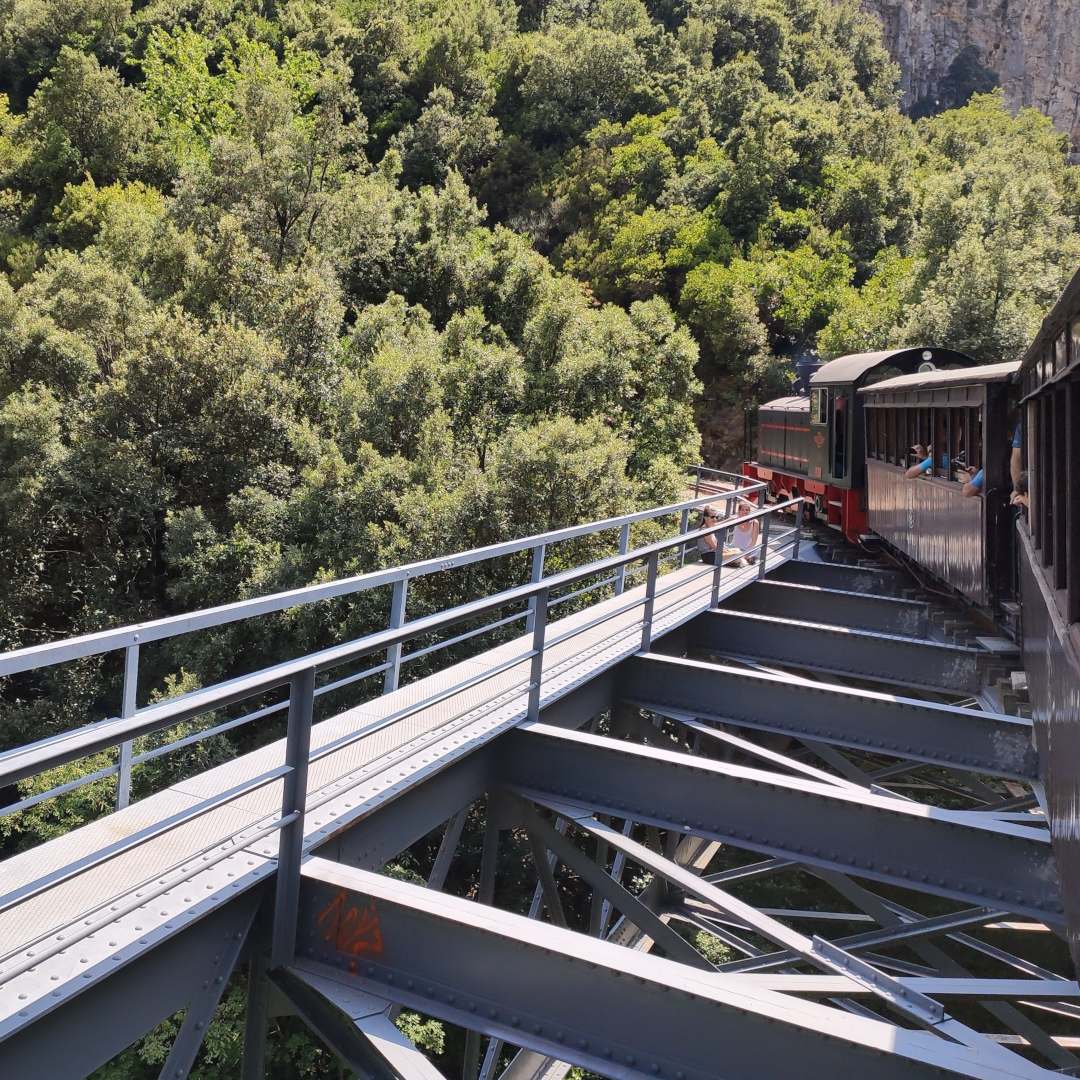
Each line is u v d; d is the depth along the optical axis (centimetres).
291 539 2483
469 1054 809
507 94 8681
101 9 7900
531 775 706
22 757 271
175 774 1916
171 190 5797
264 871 458
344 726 664
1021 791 1841
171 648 2534
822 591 1363
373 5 8925
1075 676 413
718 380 5741
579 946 413
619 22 9838
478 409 2889
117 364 2792
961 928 716
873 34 12200
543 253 7131
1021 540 874
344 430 2727
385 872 1739
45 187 5869
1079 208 7319
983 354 3816
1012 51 14038
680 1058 388
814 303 5781
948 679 1054
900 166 7506
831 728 867
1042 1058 1470
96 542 2861
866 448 1806
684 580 1148
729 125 7962
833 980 494
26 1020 345
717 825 655
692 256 6175
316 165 3866
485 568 2308
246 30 7919
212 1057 1589
